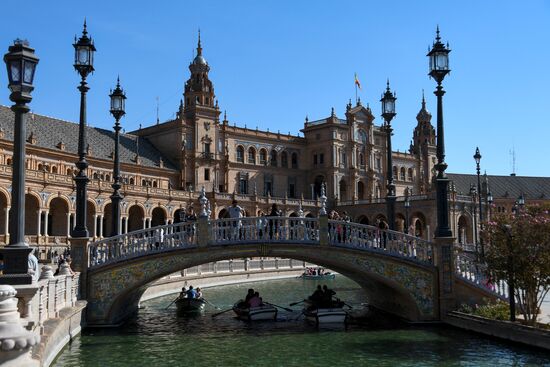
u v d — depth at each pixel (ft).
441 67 82.94
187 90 334.24
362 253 83.71
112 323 80.43
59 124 274.16
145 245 81.51
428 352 65.46
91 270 79.66
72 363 60.39
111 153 285.23
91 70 80.48
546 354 62.03
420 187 446.60
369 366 59.98
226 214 312.09
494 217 71.31
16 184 47.75
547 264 65.10
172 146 323.78
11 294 31.01
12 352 29.19
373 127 409.49
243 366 60.54
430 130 457.68
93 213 240.73
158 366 60.39
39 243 209.05
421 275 83.56
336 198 374.22
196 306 102.06
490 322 71.46
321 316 88.38
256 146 363.76
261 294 142.82
